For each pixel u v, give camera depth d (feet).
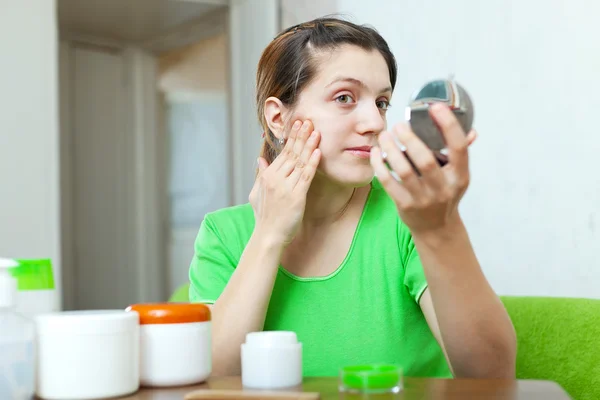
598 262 5.35
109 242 12.92
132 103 13.02
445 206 2.33
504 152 6.28
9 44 8.80
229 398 1.92
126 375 2.09
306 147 3.15
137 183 13.07
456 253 2.48
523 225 6.10
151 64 13.14
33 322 2.05
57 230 9.03
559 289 5.74
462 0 6.68
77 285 12.44
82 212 12.48
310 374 3.39
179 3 10.58
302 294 3.45
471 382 2.14
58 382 2.02
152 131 13.21
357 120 3.15
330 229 3.51
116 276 13.01
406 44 7.47
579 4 5.47
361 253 3.46
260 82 3.70
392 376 2.02
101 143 12.76
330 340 3.39
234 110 10.31
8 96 8.79
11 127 8.80
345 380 2.06
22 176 8.86
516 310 3.56
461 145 2.20
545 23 5.80
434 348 3.42
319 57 3.23
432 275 2.54
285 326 3.43
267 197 3.16
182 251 13.84
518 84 6.10
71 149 12.31
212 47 14.03
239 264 3.16
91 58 12.58
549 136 5.80
